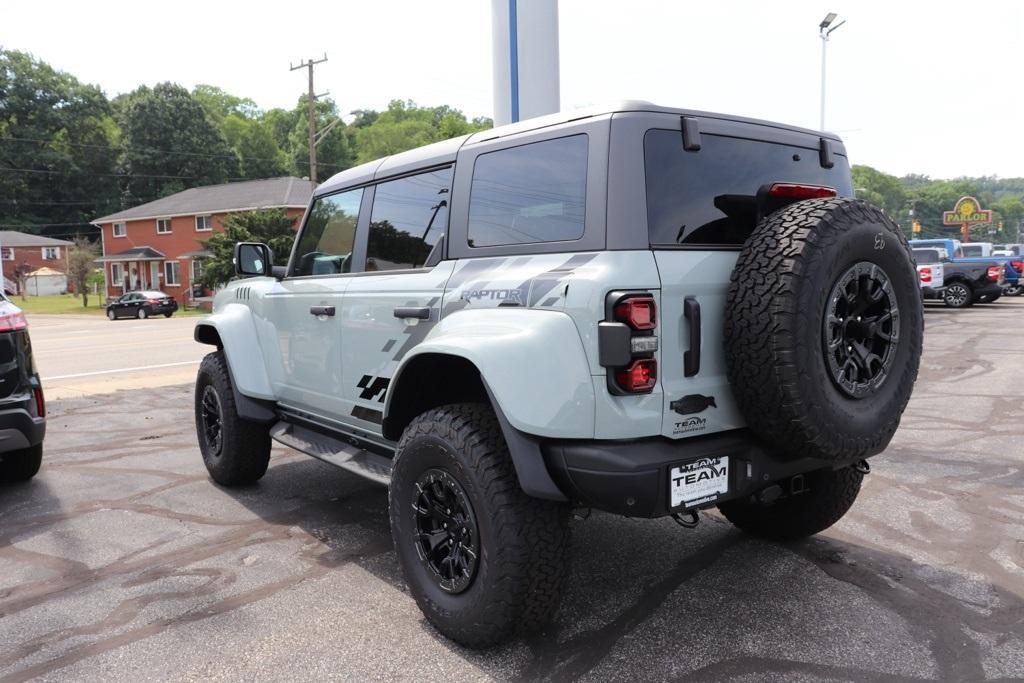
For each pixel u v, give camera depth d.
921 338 2.94
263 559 3.94
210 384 5.23
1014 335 13.85
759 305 2.55
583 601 3.35
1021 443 6.11
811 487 3.74
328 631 3.12
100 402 9.24
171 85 81.81
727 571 3.65
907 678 2.67
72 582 3.69
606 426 2.55
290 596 3.48
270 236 35.59
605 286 2.54
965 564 3.69
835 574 3.59
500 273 2.99
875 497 4.74
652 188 2.72
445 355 3.00
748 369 2.60
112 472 5.80
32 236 74.75
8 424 4.84
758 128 3.13
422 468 3.03
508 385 2.65
